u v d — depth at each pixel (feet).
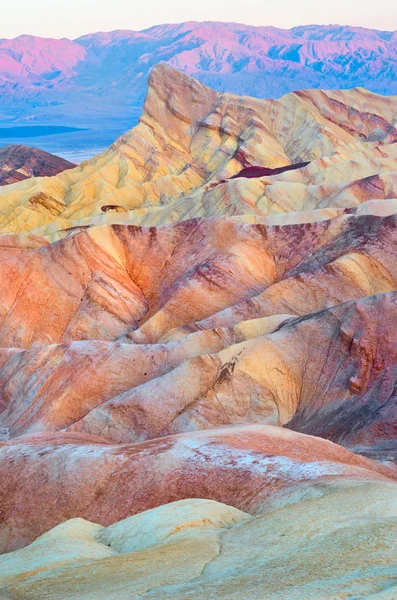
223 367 212.23
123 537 91.50
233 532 83.10
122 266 308.60
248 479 113.91
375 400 198.29
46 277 296.92
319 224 299.79
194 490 117.91
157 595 61.46
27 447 150.71
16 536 130.93
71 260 301.02
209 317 261.24
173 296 279.49
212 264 289.33
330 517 79.25
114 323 282.77
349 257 271.08
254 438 138.31
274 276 291.99
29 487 136.87
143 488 123.85
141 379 226.58
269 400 208.03
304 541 72.59
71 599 64.44
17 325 284.00
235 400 207.31
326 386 209.97
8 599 68.54
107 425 204.85
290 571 61.72
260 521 84.64
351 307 220.23
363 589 52.42
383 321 213.87
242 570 65.92
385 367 204.64
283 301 264.93
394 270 270.05
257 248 299.79
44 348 240.32
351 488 92.02
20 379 236.43
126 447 138.92
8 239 319.27
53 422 216.33
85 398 221.66
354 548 64.90
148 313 286.46
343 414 198.90
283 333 222.07
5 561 84.69
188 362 214.28
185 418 202.28
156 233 317.01
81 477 132.46
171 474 123.75
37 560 81.97
